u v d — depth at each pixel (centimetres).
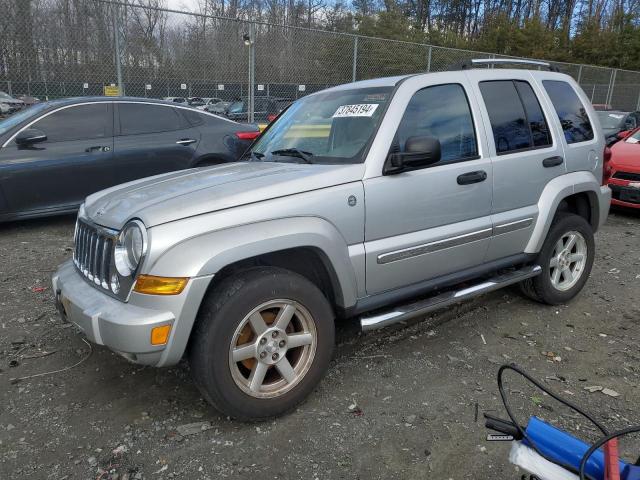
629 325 423
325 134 357
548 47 3175
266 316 286
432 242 341
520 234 400
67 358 357
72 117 658
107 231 281
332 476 249
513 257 405
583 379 339
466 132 369
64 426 284
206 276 255
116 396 314
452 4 4562
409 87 347
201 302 266
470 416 296
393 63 1197
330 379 333
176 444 271
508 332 406
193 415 295
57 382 328
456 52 1281
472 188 361
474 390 322
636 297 486
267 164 348
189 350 270
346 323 416
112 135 677
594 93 1867
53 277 323
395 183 322
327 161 332
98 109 675
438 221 347
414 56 1219
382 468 254
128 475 248
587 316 440
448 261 357
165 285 251
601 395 320
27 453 263
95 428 283
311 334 294
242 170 333
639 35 3089
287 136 390
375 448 268
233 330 265
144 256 253
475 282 404
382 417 294
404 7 4259
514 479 247
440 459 261
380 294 331
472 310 447
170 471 252
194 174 339
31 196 631
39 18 830
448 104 364
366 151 321
